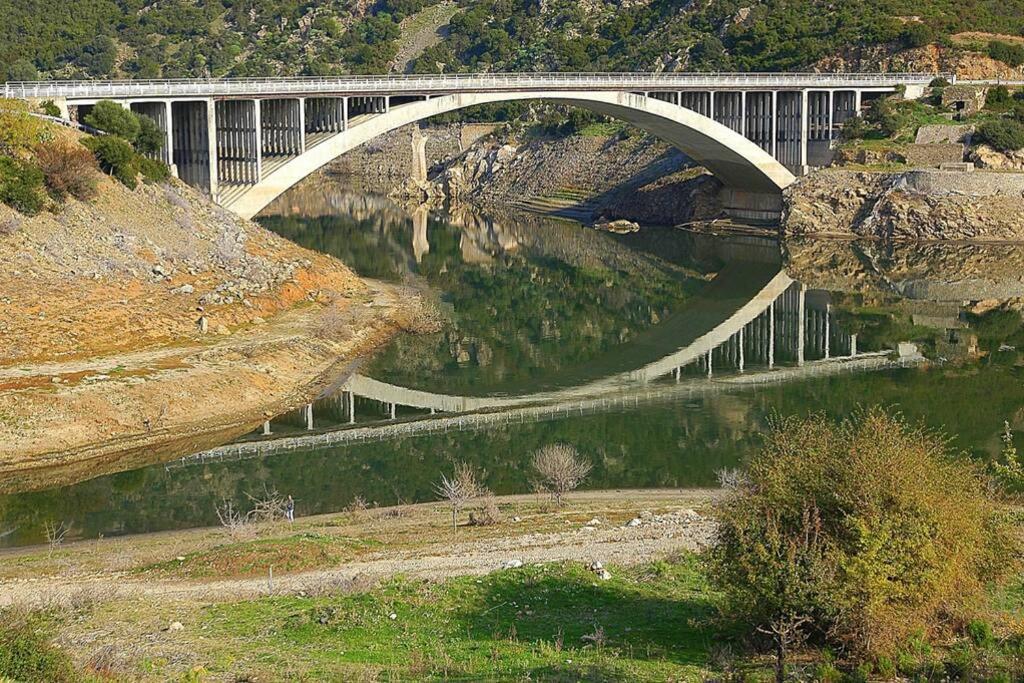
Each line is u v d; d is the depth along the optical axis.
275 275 69.06
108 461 45.66
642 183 134.00
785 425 35.72
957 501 25.77
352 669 25.03
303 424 51.44
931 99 122.12
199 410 50.56
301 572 33.06
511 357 66.31
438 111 88.12
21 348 51.88
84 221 63.34
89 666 24.98
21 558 36.09
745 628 26.34
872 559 24.06
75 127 71.38
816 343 71.38
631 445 50.00
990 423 52.62
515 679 24.31
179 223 69.50
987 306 82.19
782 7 158.00
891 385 60.28
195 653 26.17
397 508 41.16
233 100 79.06
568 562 32.50
